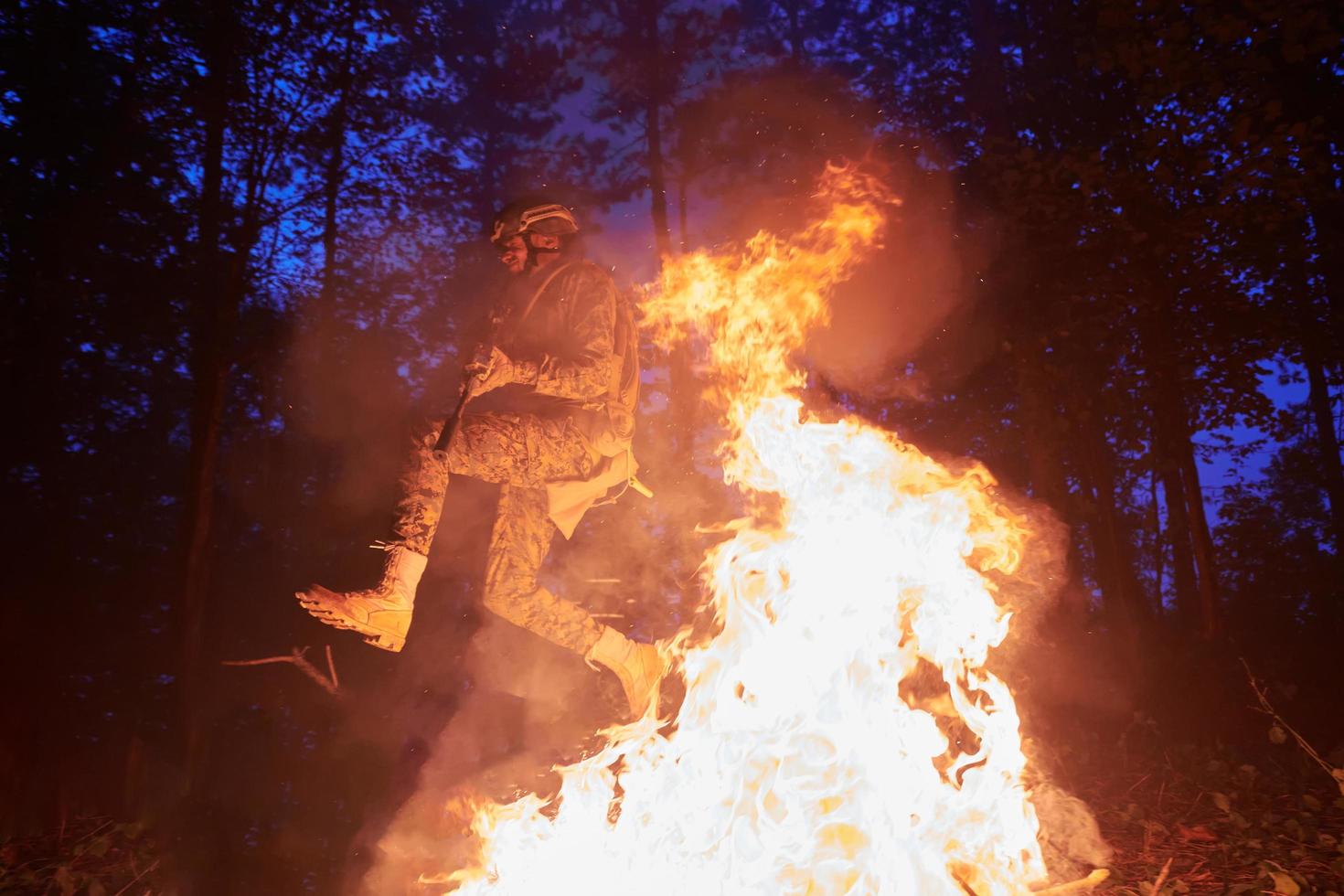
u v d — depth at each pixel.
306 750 8.19
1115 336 9.64
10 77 7.44
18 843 5.49
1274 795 5.36
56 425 8.87
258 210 8.73
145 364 9.55
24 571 8.83
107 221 8.03
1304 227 9.67
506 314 3.48
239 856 5.87
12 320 7.76
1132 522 16.97
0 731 6.16
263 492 10.62
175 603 7.80
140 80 7.99
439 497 3.14
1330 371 13.83
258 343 9.16
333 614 2.91
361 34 9.37
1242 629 13.46
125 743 6.77
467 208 12.00
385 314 11.16
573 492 3.38
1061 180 8.87
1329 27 6.95
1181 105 8.04
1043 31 10.77
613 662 3.52
